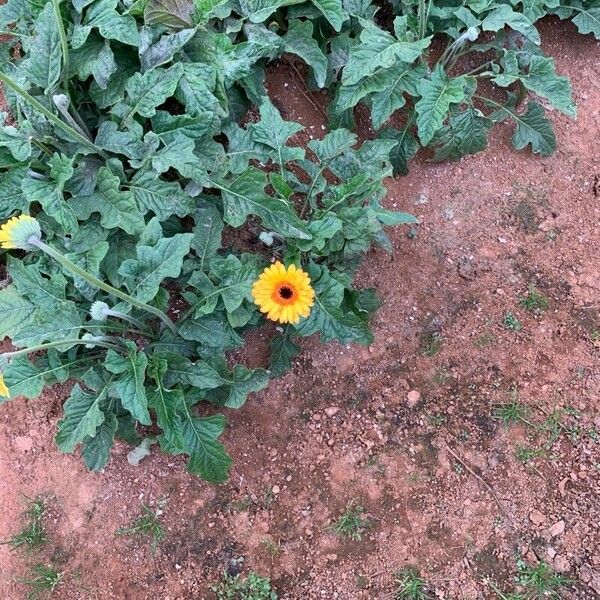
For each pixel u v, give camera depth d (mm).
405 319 1118
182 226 1056
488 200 1205
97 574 947
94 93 1006
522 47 1198
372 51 1064
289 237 985
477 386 1079
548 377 1085
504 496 1005
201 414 1032
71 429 894
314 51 1091
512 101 1207
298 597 946
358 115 1202
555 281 1156
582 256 1177
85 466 988
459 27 1159
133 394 848
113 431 925
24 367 905
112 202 944
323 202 1035
